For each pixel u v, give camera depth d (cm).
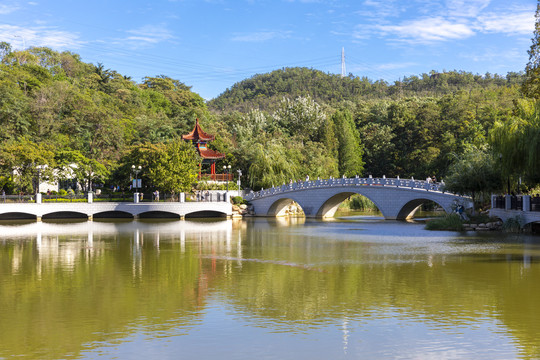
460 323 1789
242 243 4259
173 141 8706
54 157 8069
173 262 3209
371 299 2145
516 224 4688
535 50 5050
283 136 11812
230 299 2166
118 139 10425
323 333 1684
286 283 2505
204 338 1641
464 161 5569
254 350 1527
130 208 7581
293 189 8081
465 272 2752
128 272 2850
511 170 4528
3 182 7525
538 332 1684
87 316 1908
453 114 11112
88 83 14125
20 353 1510
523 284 2428
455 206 5488
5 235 4994
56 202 7294
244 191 9188
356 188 7219
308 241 4381
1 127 9044
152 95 15725
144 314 1930
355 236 4781
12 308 2030
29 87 11194
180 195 7825
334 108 18375
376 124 13325
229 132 12344
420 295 2212
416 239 4394
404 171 11569
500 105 10631
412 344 1572
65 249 3881
